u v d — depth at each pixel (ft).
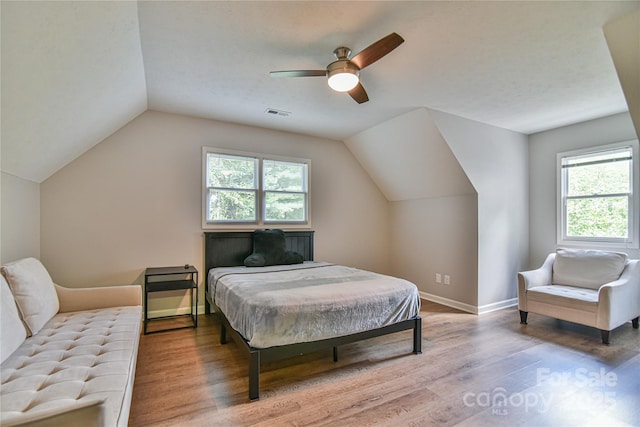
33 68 5.01
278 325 6.97
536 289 11.43
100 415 3.35
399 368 8.08
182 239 12.24
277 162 14.49
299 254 13.34
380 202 17.49
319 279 9.46
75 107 7.38
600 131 12.52
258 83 9.46
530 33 6.85
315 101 10.89
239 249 12.98
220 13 6.17
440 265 14.67
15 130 6.07
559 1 5.82
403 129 13.02
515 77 8.97
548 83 9.36
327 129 14.26
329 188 15.83
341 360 8.55
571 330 10.98
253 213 13.84
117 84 8.00
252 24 6.54
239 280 9.34
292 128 14.12
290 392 6.93
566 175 13.71
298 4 5.92
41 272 7.37
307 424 5.85
